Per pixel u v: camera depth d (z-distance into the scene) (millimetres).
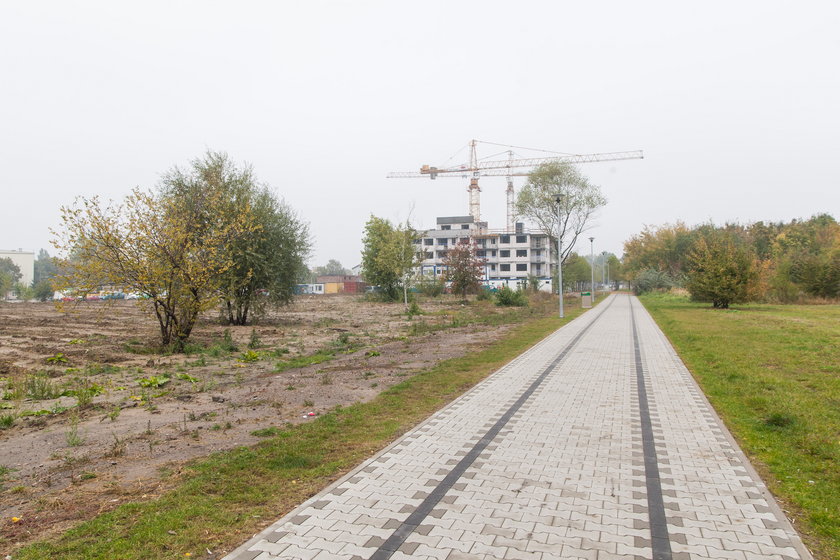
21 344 17031
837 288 38406
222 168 24281
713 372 10906
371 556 3672
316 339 19109
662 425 7117
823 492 4762
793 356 12398
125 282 15227
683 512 4406
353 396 9117
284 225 25328
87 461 5805
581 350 14672
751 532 4035
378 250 51031
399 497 4734
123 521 4277
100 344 17156
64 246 14320
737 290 32562
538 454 5949
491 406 8234
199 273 16391
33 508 4613
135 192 15102
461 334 19719
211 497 4770
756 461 5680
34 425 7512
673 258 65875
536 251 89938
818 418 7090
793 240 61875
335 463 5676
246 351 15672
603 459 5770
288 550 3764
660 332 19469
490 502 4621
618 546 3816
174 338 16406
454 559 3625
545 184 44656
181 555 3734
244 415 7887
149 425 7293
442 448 6176
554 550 3758
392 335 20094
